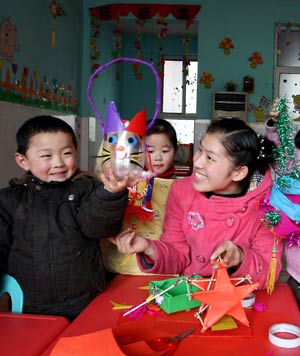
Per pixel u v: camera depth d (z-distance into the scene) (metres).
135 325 0.82
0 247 1.04
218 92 4.47
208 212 1.05
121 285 1.07
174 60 6.02
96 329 0.80
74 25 4.18
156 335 0.77
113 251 1.23
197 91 4.71
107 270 1.23
